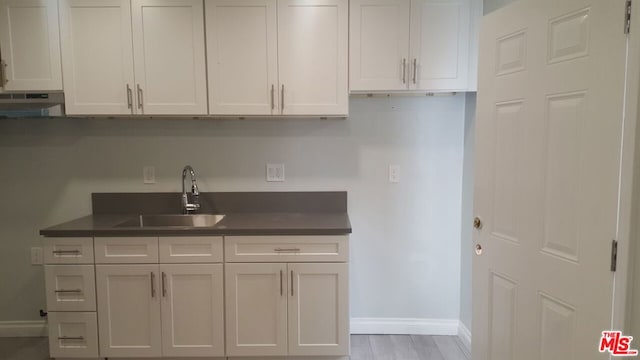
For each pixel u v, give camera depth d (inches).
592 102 52.2
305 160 108.0
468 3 91.9
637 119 46.8
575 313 55.6
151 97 92.9
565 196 56.7
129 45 91.7
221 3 91.3
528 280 64.0
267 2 91.3
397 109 107.2
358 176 108.5
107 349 88.8
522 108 64.2
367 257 110.6
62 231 86.0
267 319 88.7
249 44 92.3
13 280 109.5
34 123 105.7
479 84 74.5
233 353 89.3
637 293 48.2
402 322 111.3
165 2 91.0
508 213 68.1
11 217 108.1
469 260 102.9
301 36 92.2
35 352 101.7
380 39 92.5
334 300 88.4
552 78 58.2
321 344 89.2
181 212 107.9
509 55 66.7
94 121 106.2
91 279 87.5
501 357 70.9
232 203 107.9
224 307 88.4
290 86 93.0
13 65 91.6
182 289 88.2
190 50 92.1
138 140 106.9
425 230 109.8
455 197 108.9
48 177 107.2
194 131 106.9
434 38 92.5
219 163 107.7
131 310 88.4
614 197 49.6
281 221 95.0
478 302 77.1
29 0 90.4
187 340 89.0
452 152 108.0
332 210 108.6
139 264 87.4
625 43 47.7
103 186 107.8
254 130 107.3
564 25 56.1
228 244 87.1
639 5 45.8
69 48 91.6
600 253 51.6
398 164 108.3
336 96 93.4
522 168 64.6
